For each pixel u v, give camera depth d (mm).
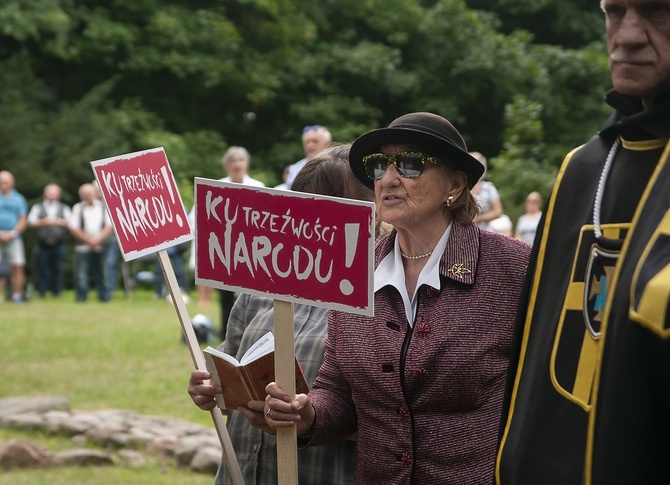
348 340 4062
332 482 4387
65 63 37250
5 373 13469
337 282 3707
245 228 3936
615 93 2934
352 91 39125
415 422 3916
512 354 3180
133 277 27688
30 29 34469
